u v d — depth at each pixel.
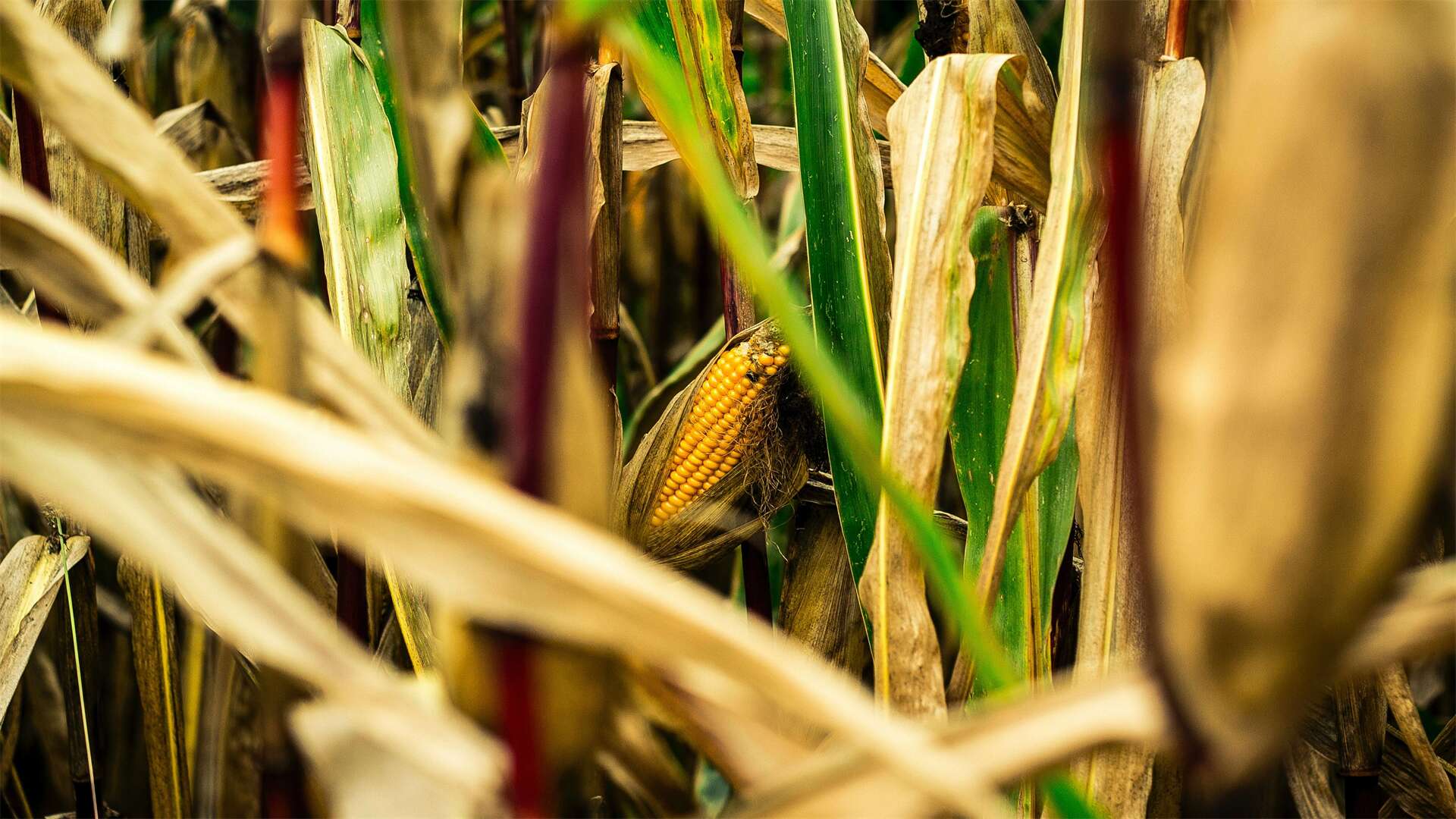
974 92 1.19
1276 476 0.40
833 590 1.76
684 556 1.70
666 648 0.48
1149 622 0.44
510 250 0.49
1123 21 0.43
